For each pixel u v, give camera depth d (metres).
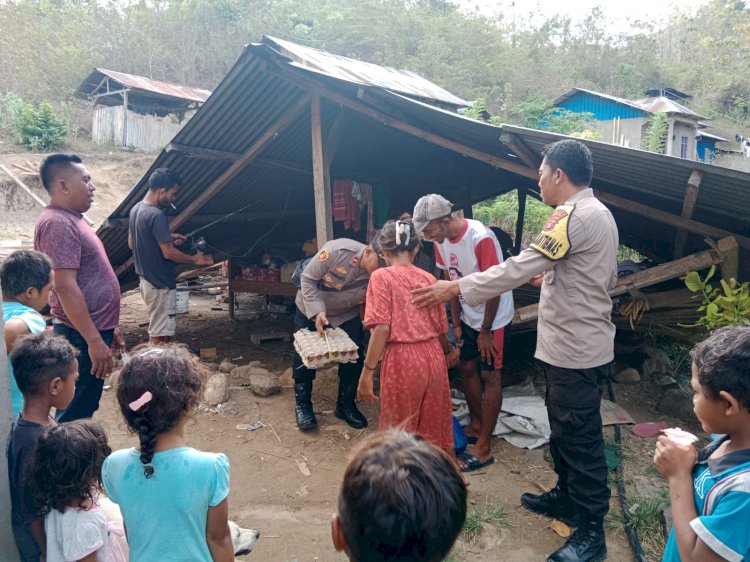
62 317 3.49
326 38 42.53
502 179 8.29
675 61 54.47
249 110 5.39
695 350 1.68
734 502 1.48
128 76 27.27
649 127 27.17
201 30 41.34
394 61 40.75
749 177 3.43
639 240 6.39
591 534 2.94
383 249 3.32
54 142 24.34
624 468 3.99
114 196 21.61
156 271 5.23
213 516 1.94
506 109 33.56
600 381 2.93
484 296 2.89
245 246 8.36
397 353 3.14
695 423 4.77
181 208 6.79
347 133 6.62
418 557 1.11
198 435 4.40
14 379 2.46
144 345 2.22
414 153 7.58
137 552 1.89
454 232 3.83
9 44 34.56
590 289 2.81
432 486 1.12
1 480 2.06
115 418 4.69
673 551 1.76
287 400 5.08
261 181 6.96
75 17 39.38
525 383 5.37
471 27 43.28
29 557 2.16
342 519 1.18
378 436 1.29
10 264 2.72
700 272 4.69
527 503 3.47
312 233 9.01
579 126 19.95
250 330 7.81
